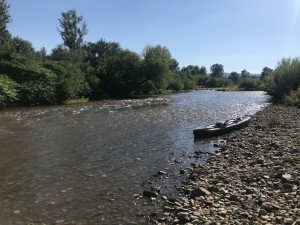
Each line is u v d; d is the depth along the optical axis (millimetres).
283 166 11750
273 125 22078
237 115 30672
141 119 28188
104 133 21406
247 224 7387
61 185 11344
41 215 8930
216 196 9445
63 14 87062
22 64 44469
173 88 86625
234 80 128250
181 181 11570
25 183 11570
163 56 73812
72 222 8461
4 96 37719
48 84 44406
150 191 10320
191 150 16578
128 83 65688
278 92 44625
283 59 45750
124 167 13508
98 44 88062
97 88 57875
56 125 24734
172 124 25297
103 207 9383
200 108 37781
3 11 54500
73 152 16156
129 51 72188
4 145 17719
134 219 8516
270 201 8656
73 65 54000
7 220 8633
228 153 15164
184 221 7984
